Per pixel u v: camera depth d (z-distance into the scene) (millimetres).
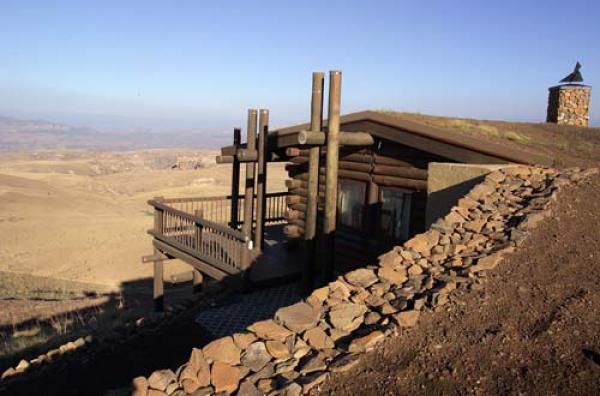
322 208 10953
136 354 8258
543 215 5848
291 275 10227
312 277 9383
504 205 6270
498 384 3484
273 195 15320
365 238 10055
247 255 9570
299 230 11953
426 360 3807
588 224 5711
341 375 3758
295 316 4492
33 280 19281
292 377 3779
